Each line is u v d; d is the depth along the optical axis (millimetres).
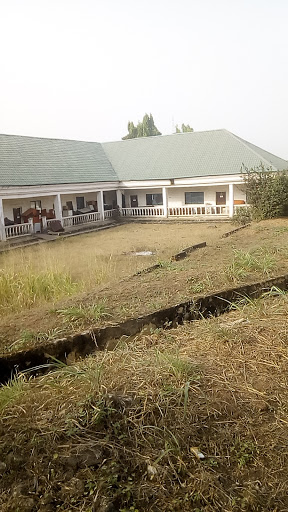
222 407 2443
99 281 8273
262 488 1854
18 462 2004
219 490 1839
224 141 25047
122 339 4008
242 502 1777
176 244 15062
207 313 4836
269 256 7035
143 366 2926
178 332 3982
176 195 24578
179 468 1968
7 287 7141
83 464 1979
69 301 5039
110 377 2771
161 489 1847
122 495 1809
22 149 22219
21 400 2596
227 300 5016
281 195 16734
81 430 2203
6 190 17312
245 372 2885
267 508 1747
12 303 6688
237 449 2107
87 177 23141
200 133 26891
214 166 22984
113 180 24453
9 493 1836
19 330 4062
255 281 5559
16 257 13406
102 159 27125
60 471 1948
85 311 4406
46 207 21078
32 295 7039
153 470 1945
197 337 3688
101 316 4312
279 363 3004
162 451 2045
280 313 4078
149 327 4297
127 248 14789
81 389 2637
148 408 2373
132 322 4160
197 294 5012
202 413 2379
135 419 2287
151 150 27047
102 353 3494
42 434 2186
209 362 3035
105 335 3938
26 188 18344
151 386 2602
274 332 3564
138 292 5281
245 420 2338
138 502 1780
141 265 10688
